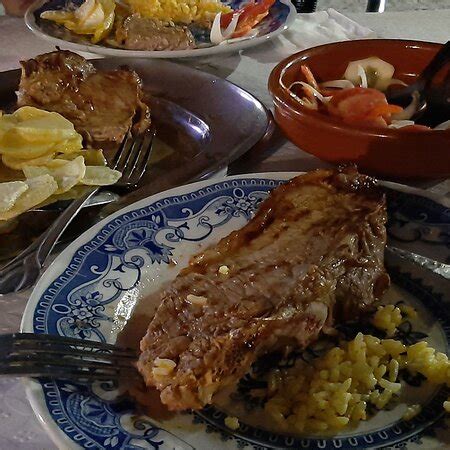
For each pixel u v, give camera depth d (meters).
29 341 0.24
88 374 0.23
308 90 0.42
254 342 0.24
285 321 0.25
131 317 0.27
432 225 0.32
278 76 0.41
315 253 0.27
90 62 0.52
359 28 0.65
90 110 0.44
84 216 0.35
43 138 0.39
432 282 0.29
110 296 0.28
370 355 0.25
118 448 0.21
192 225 0.32
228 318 0.24
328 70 0.46
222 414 0.23
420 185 0.39
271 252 0.28
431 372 0.24
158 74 0.50
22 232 0.33
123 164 0.41
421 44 0.45
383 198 0.30
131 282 0.29
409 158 0.35
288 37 0.63
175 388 0.22
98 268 0.29
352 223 0.29
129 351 0.25
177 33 0.57
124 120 0.44
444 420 0.23
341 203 0.30
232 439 0.22
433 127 0.42
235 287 0.26
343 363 0.25
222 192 0.34
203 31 0.62
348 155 0.36
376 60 0.45
